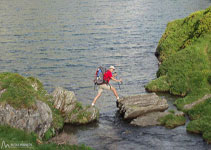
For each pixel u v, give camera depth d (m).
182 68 22.61
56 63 30.92
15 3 95.12
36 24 56.56
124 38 43.25
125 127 15.86
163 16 63.69
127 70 27.97
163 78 22.91
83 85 23.98
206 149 12.98
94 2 96.75
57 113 16.84
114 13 70.81
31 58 33.09
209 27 26.09
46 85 24.16
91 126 16.19
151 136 14.56
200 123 14.97
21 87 14.67
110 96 21.45
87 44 39.84
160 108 17.78
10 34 47.19
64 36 45.50
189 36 29.83
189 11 69.00
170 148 13.18
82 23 57.12
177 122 15.84
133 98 18.33
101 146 13.62
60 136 14.76
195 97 18.75
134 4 89.75
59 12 73.62
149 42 40.28
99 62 31.00
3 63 31.16
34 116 13.88
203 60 22.67
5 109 13.46
